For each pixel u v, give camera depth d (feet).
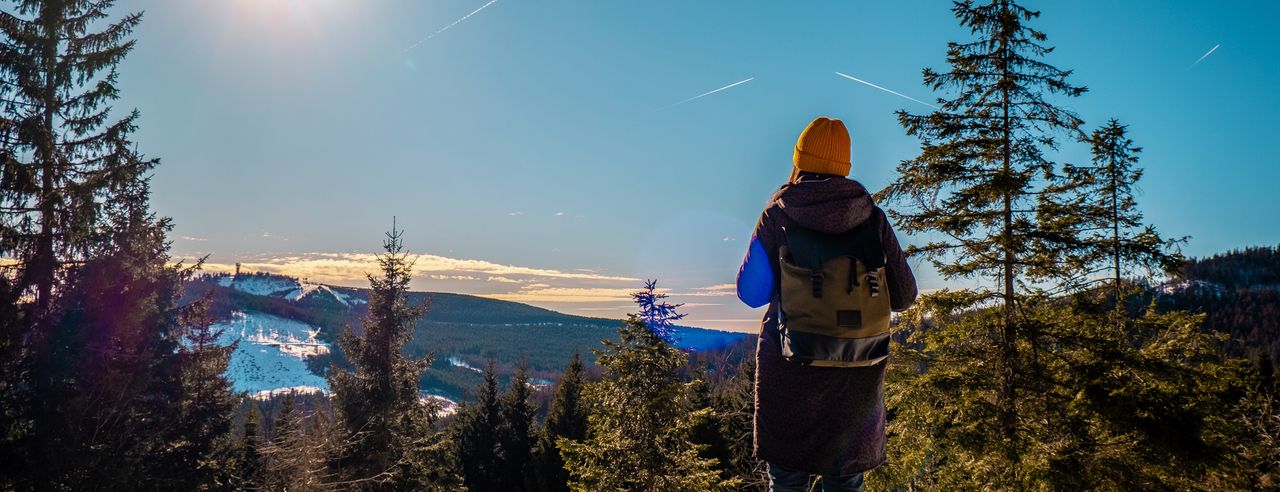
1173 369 26.94
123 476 48.96
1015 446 25.41
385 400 75.51
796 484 6.91
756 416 7.13
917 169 30.76
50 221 49.65
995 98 30.17
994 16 29.78
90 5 55.01
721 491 39.09
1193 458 23.61
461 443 115.34
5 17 50.88
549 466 98.58
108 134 54.75
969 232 29.32
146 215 56.70
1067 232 28.25
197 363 65.72
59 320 49.37
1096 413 25.67
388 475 70.64
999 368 28.32
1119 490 23.27
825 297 6.23
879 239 6.57
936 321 29.99
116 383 50.31
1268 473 25.76
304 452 66.54
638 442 38.68
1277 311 289.74
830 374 6.51
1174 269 27.48
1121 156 36.35
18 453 45.29
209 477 63.82
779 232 6.73
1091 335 28.12
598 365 39.93
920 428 28.12
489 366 115.34
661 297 39.22
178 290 66.03
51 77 51.96
